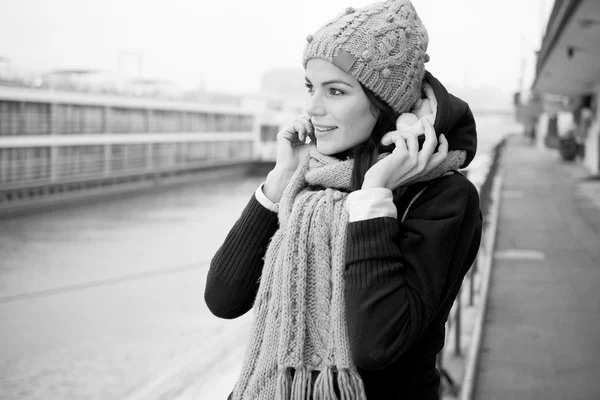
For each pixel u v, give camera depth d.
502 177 21.67
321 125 1.25
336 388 1.16
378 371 1.21
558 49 11.65
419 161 1.17
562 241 9.51
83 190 32.25
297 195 1.28
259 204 1.35
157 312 11.74
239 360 4.67
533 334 4.89
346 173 1.23
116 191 34.28
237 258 1.35
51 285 14.67
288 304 1.17
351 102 1.21
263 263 1.36
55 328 10.65
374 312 1.09
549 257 8.23
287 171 1.36
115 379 7.99
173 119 41.31
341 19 1.22
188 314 11.60
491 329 5.03
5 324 10.88
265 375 1.19
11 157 28.64
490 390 3.74
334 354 1.15
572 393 3.70
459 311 4.15
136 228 24.70
